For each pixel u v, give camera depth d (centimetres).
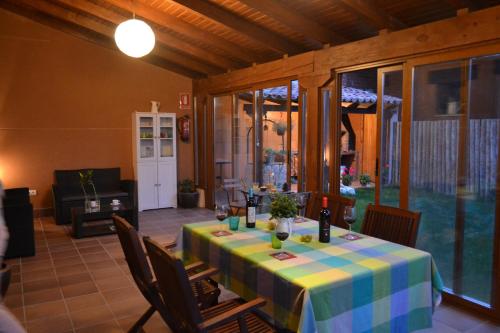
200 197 786
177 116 793
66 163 705
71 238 550
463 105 335
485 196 323
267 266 211
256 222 312
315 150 490
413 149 376
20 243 463
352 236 270
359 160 1099
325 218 255
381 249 241
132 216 588
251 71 605
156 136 744
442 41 341
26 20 660
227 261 245
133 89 749
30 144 677
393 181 403
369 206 300
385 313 212
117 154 745
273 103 654
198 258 280
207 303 260
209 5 471
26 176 677
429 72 360
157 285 226
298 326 183
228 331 212
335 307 191
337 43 483
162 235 569
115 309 334
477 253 332
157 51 673
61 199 625
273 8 427
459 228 344
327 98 486
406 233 269
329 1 405
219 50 633
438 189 357
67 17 594
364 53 417
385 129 411
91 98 716
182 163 811
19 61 659
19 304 343
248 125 641
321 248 243
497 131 313
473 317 320
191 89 802
